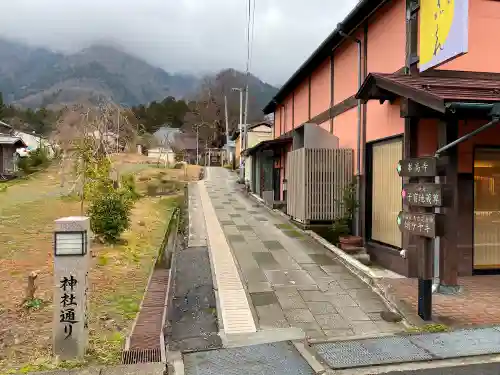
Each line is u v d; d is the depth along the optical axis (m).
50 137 31.39
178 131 63.84
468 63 7.39
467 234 7.59
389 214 8.64
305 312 5.71
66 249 4.28
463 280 7.27
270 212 14.89
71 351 4.26
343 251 8.93
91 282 6.76
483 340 4.89
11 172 26.83
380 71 9.02
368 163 9.59
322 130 11.42
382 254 8.55
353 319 5.52
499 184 7.77
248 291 6.47
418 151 7.32
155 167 36.53
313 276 7.23
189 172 35.81
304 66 14.07
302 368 4.25
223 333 5.05
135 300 6.14
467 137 5.50
